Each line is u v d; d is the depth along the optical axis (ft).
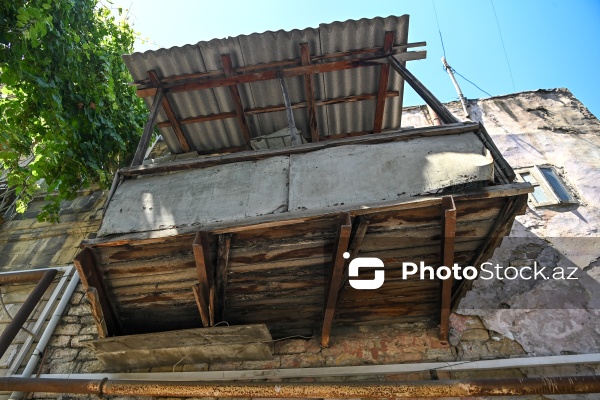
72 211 21.85
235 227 9.71
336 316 12.96
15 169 18.24
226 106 16.31
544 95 22.36
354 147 10.84
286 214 9.75
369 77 15.55
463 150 10.09
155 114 14.34
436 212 9.84
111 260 10.71
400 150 10.44
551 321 13.32
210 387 11.11
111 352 12.18
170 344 11.82
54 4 17.11
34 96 16.57
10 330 13.21
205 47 14.01
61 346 14.66
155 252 10.54
